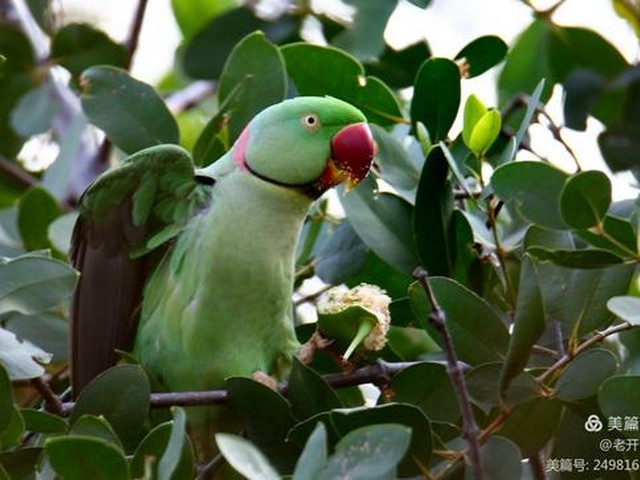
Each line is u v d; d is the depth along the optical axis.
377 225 5.59
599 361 4.86
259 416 4.91
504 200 4.94
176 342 5.48
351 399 5.62
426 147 5.59
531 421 4.95
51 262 4.88
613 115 7.54
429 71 5.74
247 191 5.45
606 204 4.61
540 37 7.69
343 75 6.12
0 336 4.78
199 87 9.12
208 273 5.42
